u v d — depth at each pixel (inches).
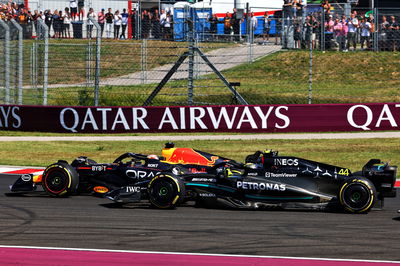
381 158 2231.8
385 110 2785.4
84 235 1135.6
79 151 2492.6
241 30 3971.5
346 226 1205.7
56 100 3437.5
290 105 2834.6
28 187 1563.7
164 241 1087.6
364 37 3853.3
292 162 1408.7
